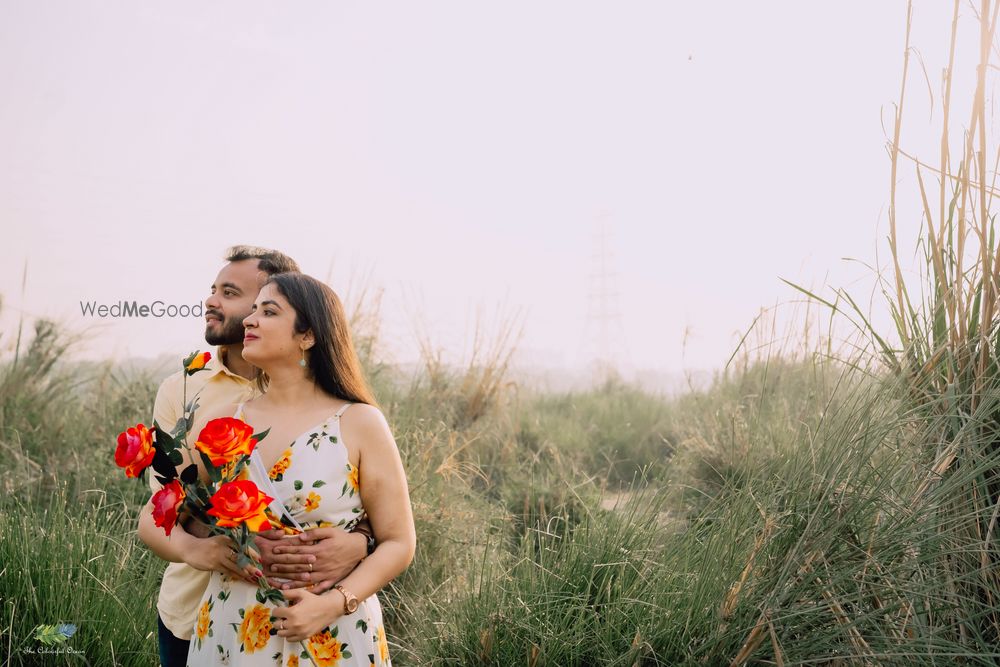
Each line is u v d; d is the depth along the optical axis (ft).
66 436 20.34
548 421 29.14
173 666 8.23
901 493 9.11
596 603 10.16
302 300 7.55
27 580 10.88
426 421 20.25
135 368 23.13
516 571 11.51
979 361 9.32
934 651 8.38
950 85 9.66
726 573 9.59
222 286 8.85
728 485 10.85
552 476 18.17
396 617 12.68
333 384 7.72
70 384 22.71
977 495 8.94
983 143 9.20
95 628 10.74
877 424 9.40
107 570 11.88
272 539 6.97
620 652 9.73
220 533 6.82
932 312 9.88
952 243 9.84
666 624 9.55
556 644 9.81
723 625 9.12
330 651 7.03
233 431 6.56
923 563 8.83
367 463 7.47
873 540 8.88
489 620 10.36
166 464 6.74
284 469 7.22
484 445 24.03
